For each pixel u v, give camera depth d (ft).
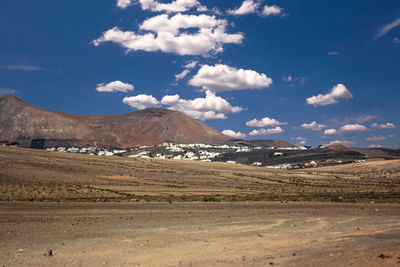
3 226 96.78
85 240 76.28
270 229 92.02
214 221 110.63
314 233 83.25
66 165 495.00
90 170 484.74
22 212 134.00
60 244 71.77
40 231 89.15
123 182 380.58
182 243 72.18
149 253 62.64
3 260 57.41
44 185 294.05
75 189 279.49
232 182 482.28
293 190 362.12
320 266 48.49
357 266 47.19
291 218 119.24
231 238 77.77
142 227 96.84
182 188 343.05
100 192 267.59
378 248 60.34
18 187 265.54
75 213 134.00
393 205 189.06
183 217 122.31
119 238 78.74
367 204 193.26
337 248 62.13
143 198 223.10
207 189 336.08
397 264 46.68
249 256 58.59
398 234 80.28
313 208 161.68
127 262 55.83
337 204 189.88
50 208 152.35
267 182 513.45
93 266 53.11
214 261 55.47
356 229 90.22
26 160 486.79
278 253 60.08
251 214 133.08
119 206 166.40
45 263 55.21
